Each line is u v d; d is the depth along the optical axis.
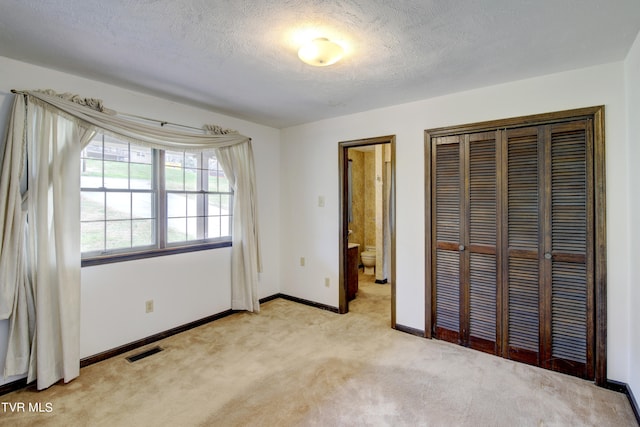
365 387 2.29
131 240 2.95
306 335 3.20
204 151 3.47
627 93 2.20
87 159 2.66
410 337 3.15
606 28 1.84
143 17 1.73
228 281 3.78
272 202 4.33
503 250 2.71
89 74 2.51
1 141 2.20
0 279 2.11
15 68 2.26
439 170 3.04
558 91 2.46
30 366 2.25
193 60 2.26
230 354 2.79
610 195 2.28
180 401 2.13
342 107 3.37
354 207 6.26
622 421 1.93
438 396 2.18
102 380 2.39
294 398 2.16
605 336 2.29
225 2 1.59
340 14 1.70
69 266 2.40
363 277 5.68
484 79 2.60
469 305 2.90
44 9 1.65
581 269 2.39
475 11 1.67
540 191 2.54
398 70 2.42
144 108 2.96
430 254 3.10
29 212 2.26
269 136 4.25
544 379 2.39
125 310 2.85
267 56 2.20
